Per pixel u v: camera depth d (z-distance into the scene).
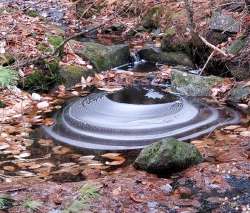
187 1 4.74
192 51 4.87
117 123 3.74
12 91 4.20
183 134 3.63
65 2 6.68
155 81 4.53
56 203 2.93
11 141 3.62
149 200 2.97
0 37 4.71
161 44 5.09
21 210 2.89
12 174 3.27
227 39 4.71
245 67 4.38
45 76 4.37
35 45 4.66
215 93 4.20
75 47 4.88
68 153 3.49
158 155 3.18
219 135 3.61
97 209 2.90
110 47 4.98
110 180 3.12
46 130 3.75
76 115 3.88
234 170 3.19
